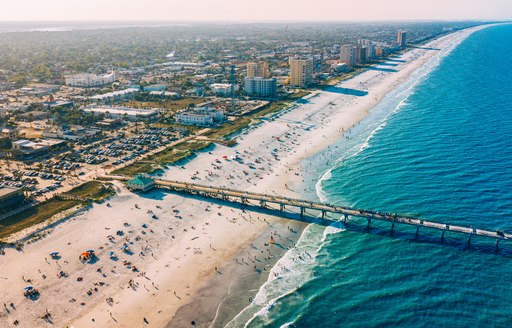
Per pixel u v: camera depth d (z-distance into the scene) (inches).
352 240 6294.3
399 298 5002.5
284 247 6141.7
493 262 5644.7
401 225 6692.9
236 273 5556.1
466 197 7386.8
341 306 4913.9
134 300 5044.3
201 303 5014.8
